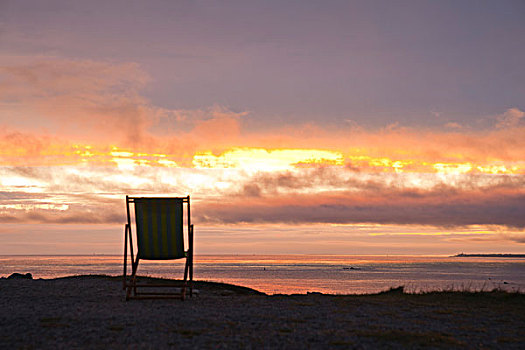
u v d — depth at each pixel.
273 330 6.57
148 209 10.43
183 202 10.63
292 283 77.12
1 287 12.17
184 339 5.92
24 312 7.90
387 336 6.21
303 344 5.75
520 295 10.46
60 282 13.98
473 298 10.52
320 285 71.38
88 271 118.19
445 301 10.06
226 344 5.69
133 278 10.25
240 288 14.21
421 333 6.46
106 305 9.05
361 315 8.02
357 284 76.56
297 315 7.91
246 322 7.16
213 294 11.78
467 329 6.87
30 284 13.10
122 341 5.77
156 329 6.52
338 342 5.83
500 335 6.48
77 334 6.13
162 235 10.49
